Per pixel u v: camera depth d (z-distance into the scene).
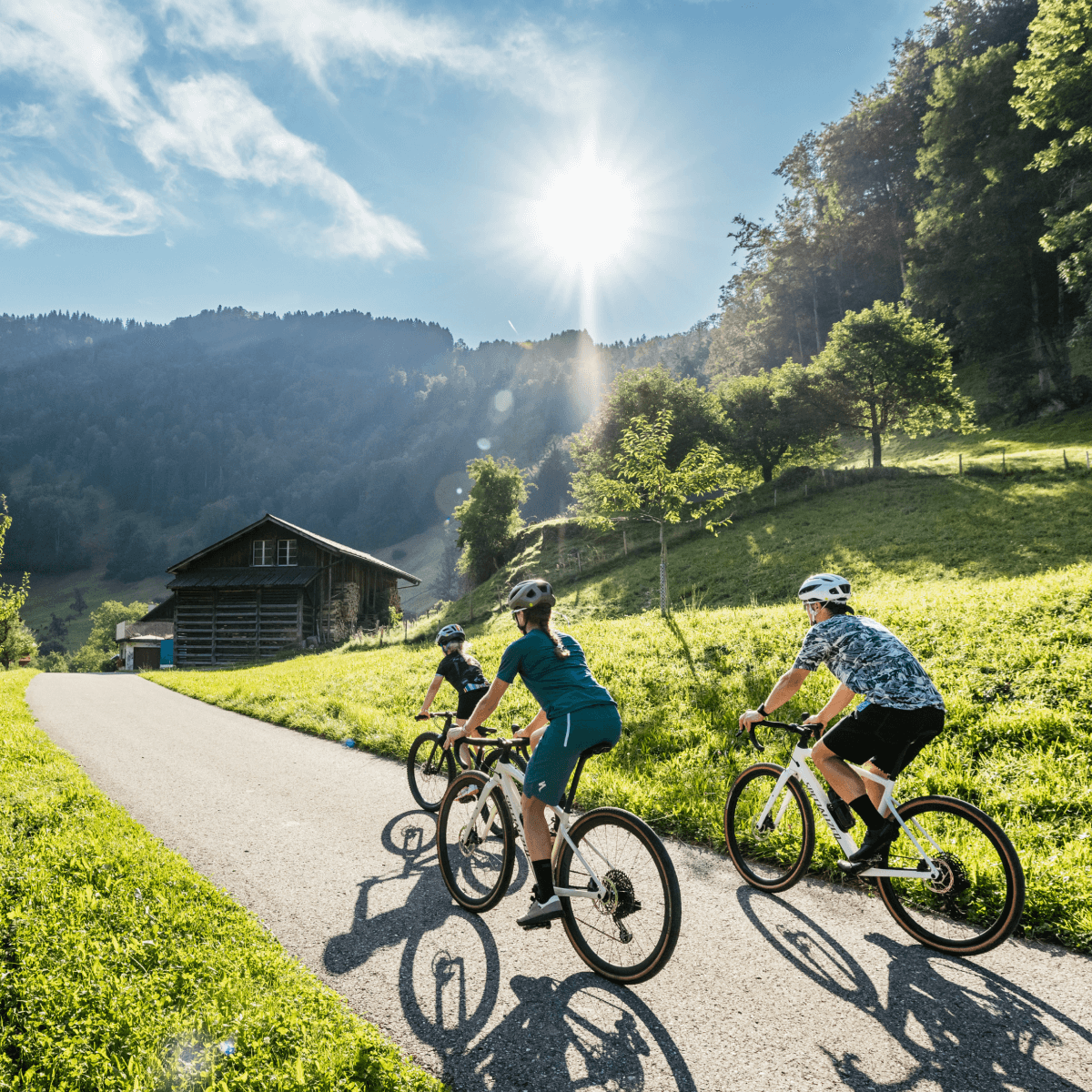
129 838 5.09
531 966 3.41
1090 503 23.30
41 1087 2.41
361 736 9.38
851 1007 2.97
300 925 3.89
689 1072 2.57
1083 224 29.45
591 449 43.28
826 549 24.84
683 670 9.55
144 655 55.34
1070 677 6.39
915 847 3.91
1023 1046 2.67
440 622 34.41
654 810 5.46
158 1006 2.84
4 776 7.20
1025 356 52.72
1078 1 24.55
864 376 40.31
